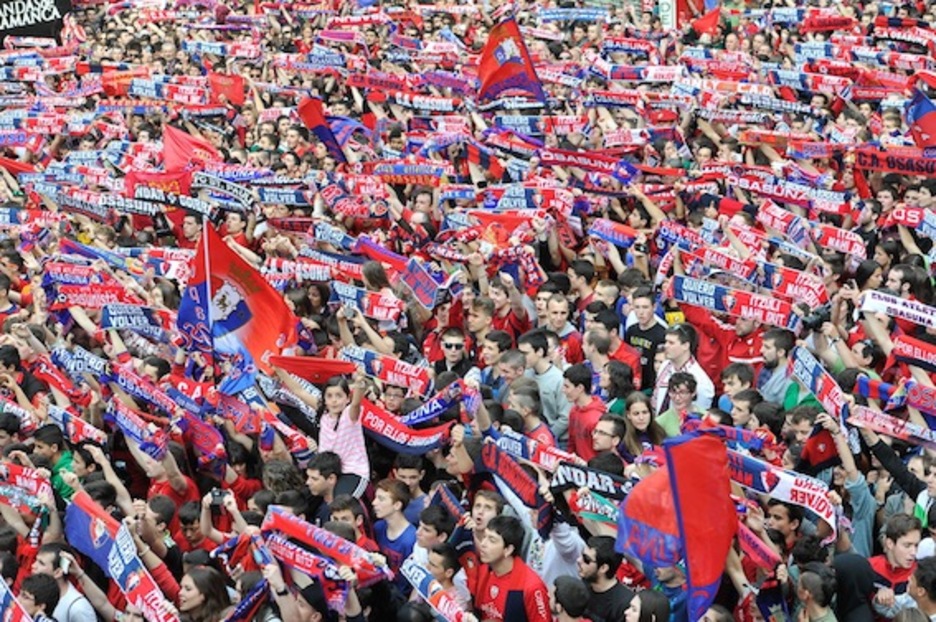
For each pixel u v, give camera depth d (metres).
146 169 22.08
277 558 10.30
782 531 10.63
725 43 31.11
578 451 12.77
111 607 11.14
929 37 28.91
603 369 13.40
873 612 10.33
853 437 11.59
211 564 11.21
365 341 15.19
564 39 31.39
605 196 18.73
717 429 11.72
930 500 11.05
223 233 19.34
